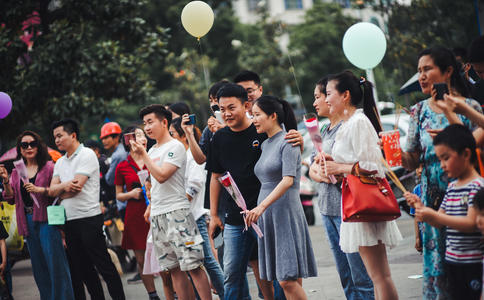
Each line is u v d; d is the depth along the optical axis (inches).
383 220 150.0
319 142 159.6
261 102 173.3
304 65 1204.5
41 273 242.4
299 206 172.6
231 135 186.7
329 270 272.7
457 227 125.1
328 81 165.6
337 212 172.4
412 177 379.9
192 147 202.8
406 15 588.1
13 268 407.2
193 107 991.0
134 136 198.7
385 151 146.3
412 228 348.8
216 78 1059.9
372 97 167.3
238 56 1081.4
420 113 145.9
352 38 206.4
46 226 233.6
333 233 177.2
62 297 233.3
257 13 1167.0
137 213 260.5
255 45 1097.4
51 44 437.1
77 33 450.3
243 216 173.6
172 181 198.2
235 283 185.6
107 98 480.7
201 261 199.8
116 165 295.3
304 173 473.7
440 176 139.6
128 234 262.1
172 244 196.1
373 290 168.2
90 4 459.5
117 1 466.0
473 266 128.0
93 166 236.7
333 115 178.9
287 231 167.9
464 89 144.0
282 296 191.6
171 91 989.8
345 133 155.6
